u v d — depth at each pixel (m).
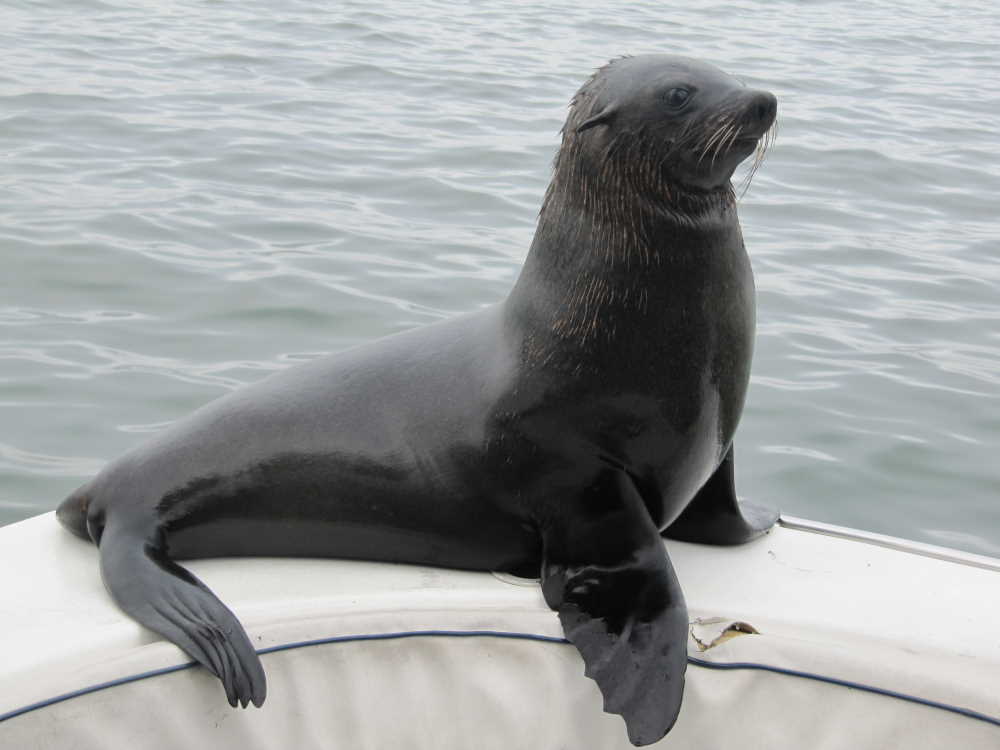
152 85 14.81
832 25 22.98
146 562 4.08
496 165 12.48
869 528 6.99
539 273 4.17
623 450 4.11
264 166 12.12
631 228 3.98
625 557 4.08
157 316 8.92
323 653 3.87
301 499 4.32
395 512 4.30
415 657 3.94
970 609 4.16
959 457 7.69
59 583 4.10
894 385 8.51
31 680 3.53
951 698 3.82
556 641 3.97
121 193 11.14
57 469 7.04
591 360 4.02
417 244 10.34
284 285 9.43
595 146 4.02
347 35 18.47
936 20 24.33
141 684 3.65
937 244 11.34
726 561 4.45
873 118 15.76
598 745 3.96
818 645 3.93
